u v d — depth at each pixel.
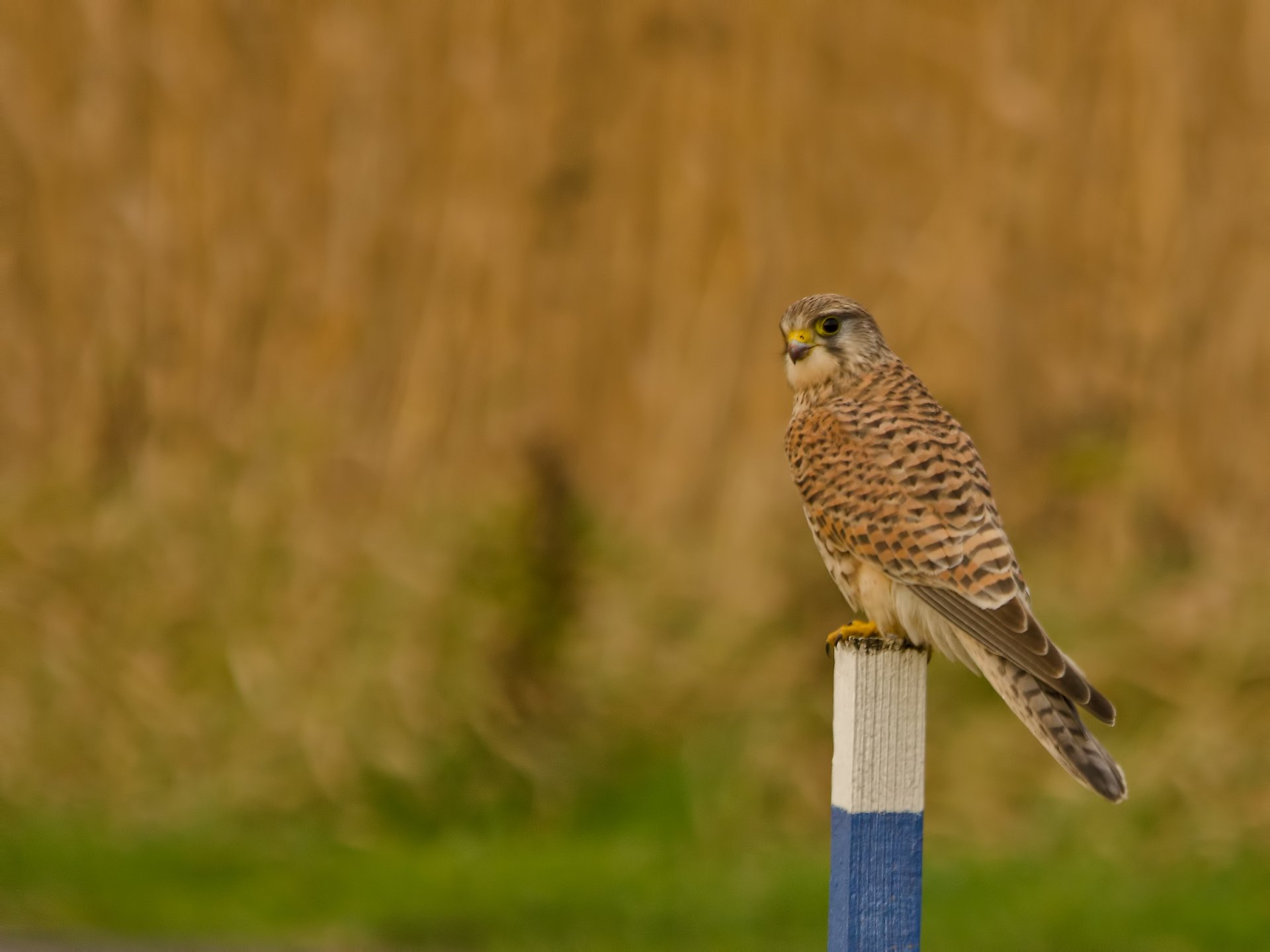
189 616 11.97
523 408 13.15
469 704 11.47
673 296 13.30
